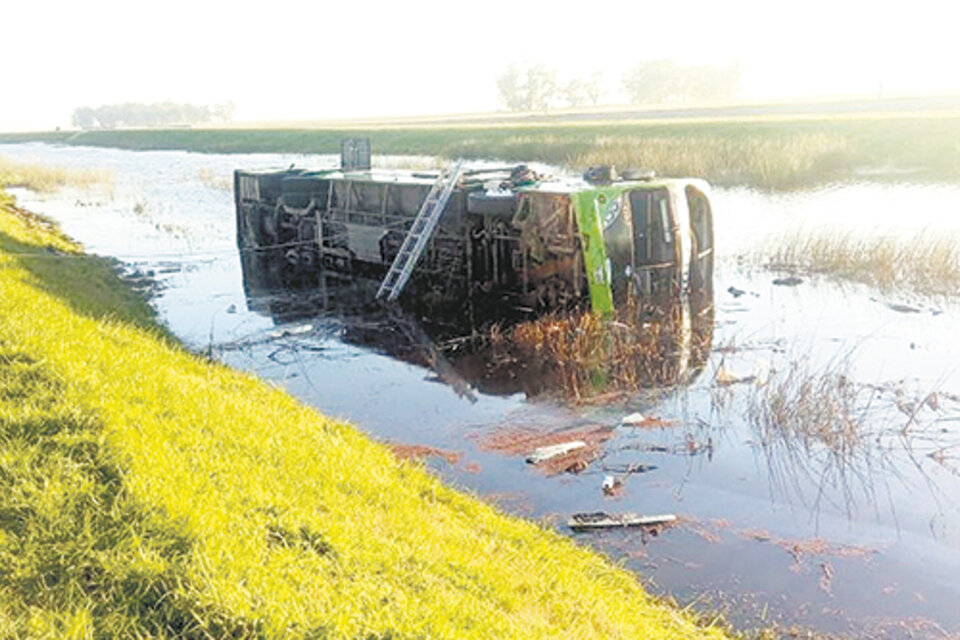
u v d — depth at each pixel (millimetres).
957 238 21391
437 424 11461
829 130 39656
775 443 10414
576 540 8219
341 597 5062
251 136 81750
